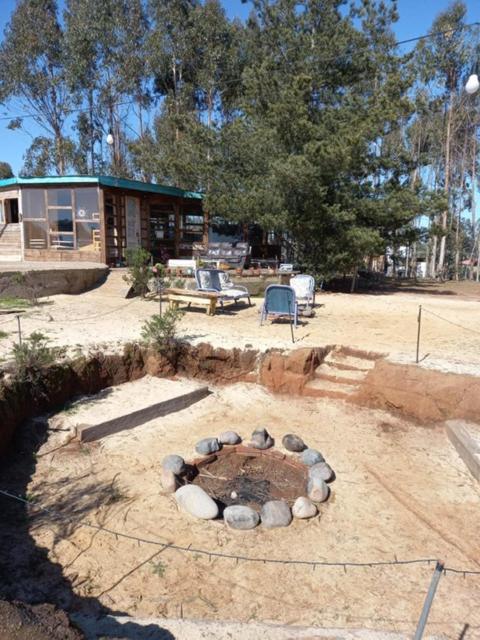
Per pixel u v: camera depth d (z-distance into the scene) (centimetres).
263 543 386
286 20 1742
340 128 1434
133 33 2767
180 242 1902
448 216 3061
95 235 1548
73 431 542
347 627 303
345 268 1535
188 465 494
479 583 347
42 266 1268
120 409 592
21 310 940
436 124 3262
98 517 411
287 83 1598
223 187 1652
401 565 365
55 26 2856
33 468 484
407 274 3831
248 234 1934
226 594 332
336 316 1041
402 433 599
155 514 418
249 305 1155
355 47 1689
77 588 331
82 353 657
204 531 398
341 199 1464
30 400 558
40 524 399
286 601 327
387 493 467
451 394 611
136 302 1113
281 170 1298
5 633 206
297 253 1611
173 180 2212
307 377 715
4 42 2827
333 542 390
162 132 2727
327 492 454
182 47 2673
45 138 3031
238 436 558
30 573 344
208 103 2866
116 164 3131
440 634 297
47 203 1572
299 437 582
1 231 1695
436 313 1102
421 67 2672
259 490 475
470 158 3384
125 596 326
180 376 737
